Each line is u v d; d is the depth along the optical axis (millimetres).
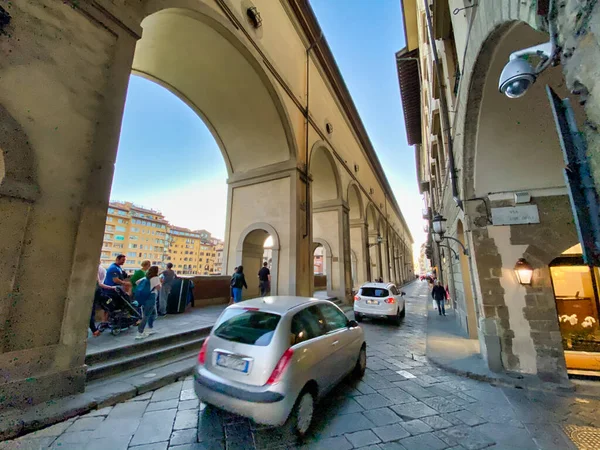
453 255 9617
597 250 1294
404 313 11445
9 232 3041
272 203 10930
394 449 2758
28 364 3102
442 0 5934
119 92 4312
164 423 3092
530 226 5184
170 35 7406
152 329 6125
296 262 9992
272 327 3041
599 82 1272
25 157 3201
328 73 15414
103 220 3973
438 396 4031
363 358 4816
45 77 3479
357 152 21297
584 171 1378
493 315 5141
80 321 3621
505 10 2480
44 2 3539
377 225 25781
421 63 13008
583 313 5145
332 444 2812
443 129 7266
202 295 9922
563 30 1528
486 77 3873
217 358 3074
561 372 4621
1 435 2627
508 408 3691
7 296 2979
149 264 7617
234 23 7824
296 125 11258
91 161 3898
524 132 4492
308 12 12414
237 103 10141
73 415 3127
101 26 4199
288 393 2719
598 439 2986
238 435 2896
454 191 6156
